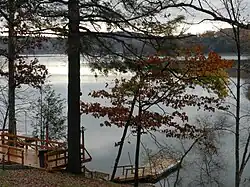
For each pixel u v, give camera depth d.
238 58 16.06
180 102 18.02
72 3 14.79
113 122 18.66
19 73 21.19
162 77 16.95
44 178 15.33
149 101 18.44
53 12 14.73
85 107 18.39
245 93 39.75
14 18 15.23
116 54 15.52
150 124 18.08
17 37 18.06
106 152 34.38
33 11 14.41
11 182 14.19
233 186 23.75
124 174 27.03
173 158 25.89
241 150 28.53
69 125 17.02
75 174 16.97
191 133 18.42
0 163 17.30
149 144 32.31
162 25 14.98
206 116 33.28
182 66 16.73
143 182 26.12
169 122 18.31
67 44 15.04
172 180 25.02
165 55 15.66
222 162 27.09
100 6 14.65
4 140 18.98
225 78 18.28
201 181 23.66
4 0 14.39
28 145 19.30
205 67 16.53
